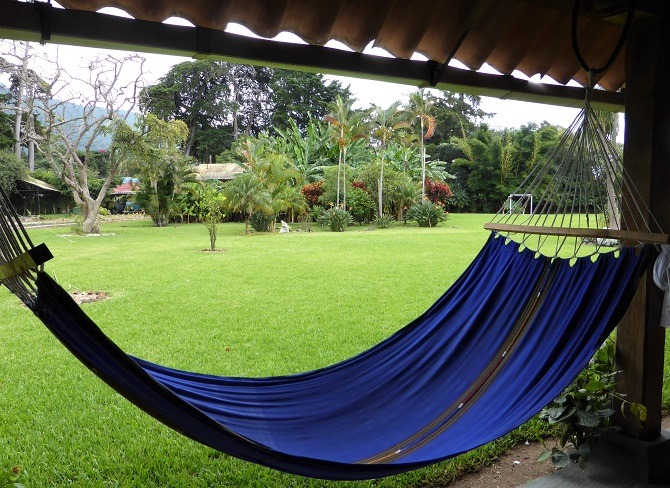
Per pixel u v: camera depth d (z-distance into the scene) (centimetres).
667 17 236
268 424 223
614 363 262
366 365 274
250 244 1520
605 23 304
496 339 252
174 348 514
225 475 270
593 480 253
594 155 246
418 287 825
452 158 3756
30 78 1864
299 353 496
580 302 224
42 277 142
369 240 1592
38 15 203
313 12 244
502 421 203
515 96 307
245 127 4469
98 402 378
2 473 200
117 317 641
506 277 268
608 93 328
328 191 2427
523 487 251
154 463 283
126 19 214
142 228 2283
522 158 3444
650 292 245
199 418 164
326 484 259
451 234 1784
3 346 526
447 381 249
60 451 298
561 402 254
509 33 293
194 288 825
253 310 678
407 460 196
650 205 239
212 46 229
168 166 2367
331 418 235
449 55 270
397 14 260
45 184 3141
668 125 239
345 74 262
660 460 248
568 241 1273
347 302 720
